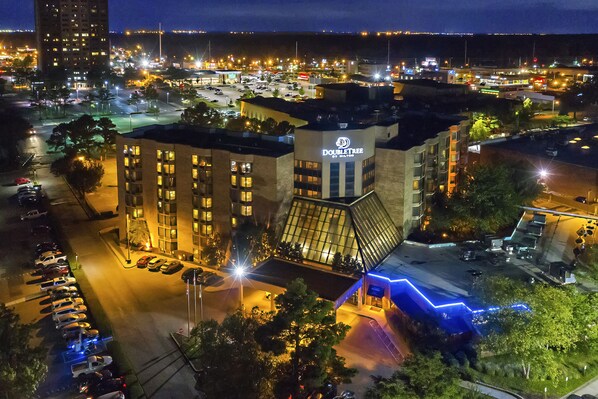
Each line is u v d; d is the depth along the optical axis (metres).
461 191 160.62
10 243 161.62
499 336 101.31
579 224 167.38
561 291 104.56
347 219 135.12
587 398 96.62
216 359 83.75
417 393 77.50
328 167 139.00
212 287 134.75
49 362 106.94
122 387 98.44
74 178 190.00
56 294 128.62
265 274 127.94
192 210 147.25
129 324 119.44
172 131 167.50
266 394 84.69
